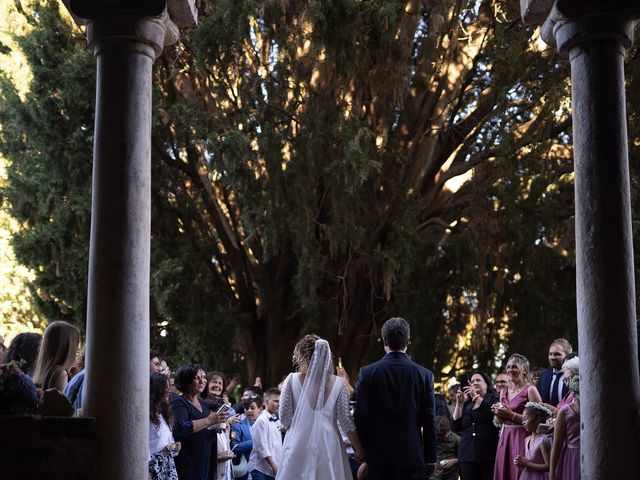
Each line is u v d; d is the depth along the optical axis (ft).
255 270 59.88
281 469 23.56
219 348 58.39
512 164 54.49
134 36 20.58
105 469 19.15
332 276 55.57
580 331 19.69
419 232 58.70
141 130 20.62
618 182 19.69
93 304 19.86
